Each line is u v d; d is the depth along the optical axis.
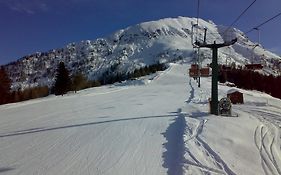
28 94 99.94
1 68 66.19
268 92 90.38
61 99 37.31
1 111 28.17
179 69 102.00
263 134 16.50
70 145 13.38
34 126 18.17
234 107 28.50
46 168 10.58
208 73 59.75
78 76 88.00
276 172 11.02
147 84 65.88
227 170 10.63
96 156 11.77
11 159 11.63
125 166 10.66
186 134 14.55
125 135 14.84
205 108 24.14
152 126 16.69
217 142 13.62
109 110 24.06
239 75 91.38
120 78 140.12
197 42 21.33
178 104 27.42
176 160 11.16
